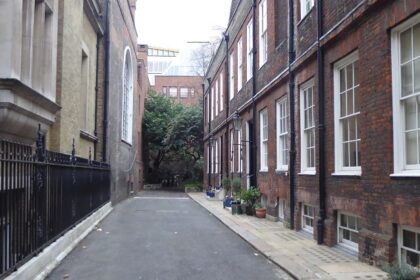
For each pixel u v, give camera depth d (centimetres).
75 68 1364
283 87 1280
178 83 6838
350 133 866
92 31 1828
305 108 1128
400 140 670
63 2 1201
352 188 819
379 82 718
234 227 1241
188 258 851
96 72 1945
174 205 2164
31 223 699
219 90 2708
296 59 1132
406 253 668
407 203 636
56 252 820
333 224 912
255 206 1531
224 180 2098
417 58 643
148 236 1122
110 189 2003
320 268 724
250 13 1756
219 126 2581
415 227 633
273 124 1391
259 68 1598
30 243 691
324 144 958
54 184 858
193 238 1092
